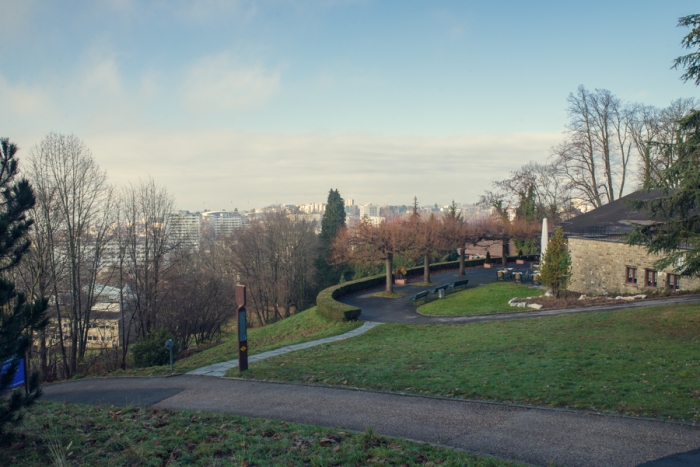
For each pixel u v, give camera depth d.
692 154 15.59
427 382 11.98
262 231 54.22
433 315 26.44
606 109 43.84
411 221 40.91
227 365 16.70
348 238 37.06
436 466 6.80
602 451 7.39
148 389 13.74
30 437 8.17
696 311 17.42
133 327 40.69
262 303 55.31
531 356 13.90
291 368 14.93
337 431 8.66
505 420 9.04
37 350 27.53
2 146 8.45
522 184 57.91
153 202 34.78
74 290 29.09
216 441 8.09
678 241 16.00
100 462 7.10
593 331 16.64
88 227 30.41
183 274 39.00
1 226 7.71
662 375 10.77
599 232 32.84
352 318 25.89
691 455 7.10
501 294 31.19
